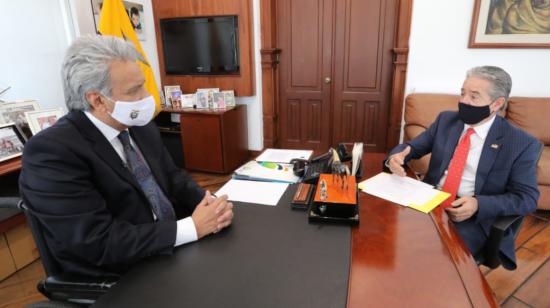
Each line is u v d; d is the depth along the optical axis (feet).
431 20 9.68
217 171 11.09
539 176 7.54
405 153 4.85
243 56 11.25
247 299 2.20
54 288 2.83
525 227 7.47
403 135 10.27
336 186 3.50
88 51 2.79
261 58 11.48
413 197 3.75
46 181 2.64
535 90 9.44
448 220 3.29
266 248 2.77
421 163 7.79
